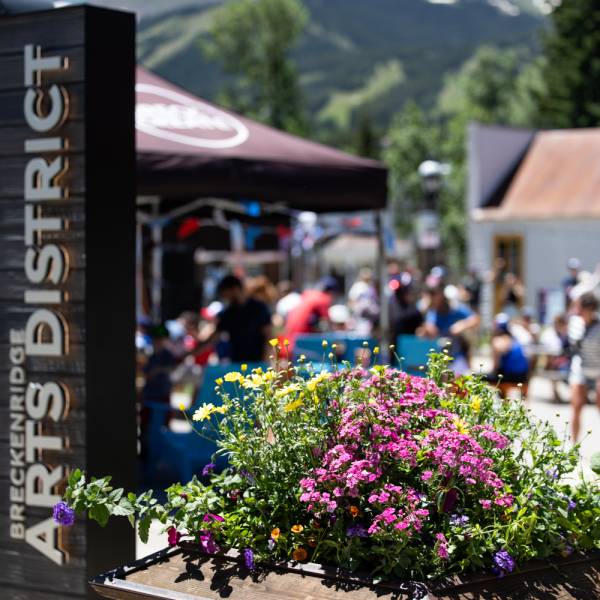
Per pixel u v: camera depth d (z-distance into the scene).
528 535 2.99
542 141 34.66
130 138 4.62
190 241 15.46
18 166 4.59
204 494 3.20
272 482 3.19
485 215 33.47
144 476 8.52
